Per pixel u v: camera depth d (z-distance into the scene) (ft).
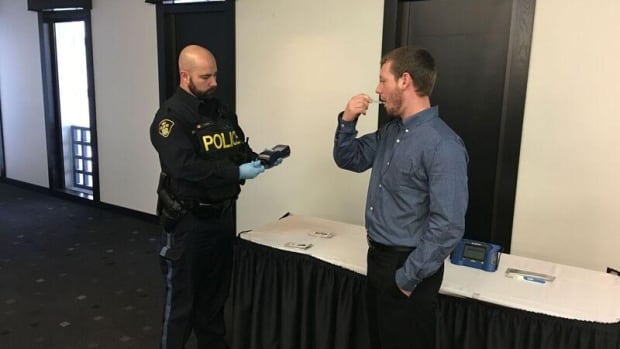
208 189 6.79
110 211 16.25
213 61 6.75
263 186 11.96
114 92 15.12
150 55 13.82
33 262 11.92
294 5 10.60
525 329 5.45
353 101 5.91
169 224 6.80
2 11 18.15
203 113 6.86
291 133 11.19
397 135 5.28
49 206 16.84
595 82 7.54
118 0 14.28
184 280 6.98
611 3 7.24
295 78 10.89
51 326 8.92
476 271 6.45
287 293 7.04
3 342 8.35
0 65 18.86
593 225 7.87
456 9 8.91
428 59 5.00
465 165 4.85
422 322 5.27
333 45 10.17
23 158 19.07
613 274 6.55
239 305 7.49
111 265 11.82
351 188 10.43
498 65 8.64
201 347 7.75
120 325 9.00
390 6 9.23
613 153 7.55
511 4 8.33
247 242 7.38
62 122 17.71
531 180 8.32
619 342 5.09
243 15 11.51
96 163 16.28
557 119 7.93
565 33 7.66
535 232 8.41
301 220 8.71
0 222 15.02
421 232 5.13
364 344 6.51
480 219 9.25
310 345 7.06
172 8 12.94
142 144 14.74
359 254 6.94
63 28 16.71
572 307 5.49
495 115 8.81
